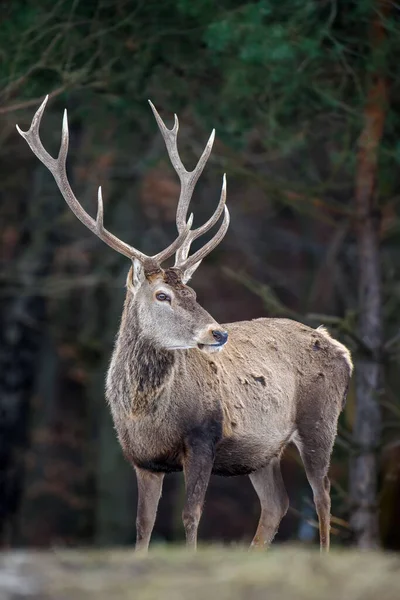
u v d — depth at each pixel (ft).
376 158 85.71
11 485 115.96
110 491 128.88
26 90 84.89
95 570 36.35
